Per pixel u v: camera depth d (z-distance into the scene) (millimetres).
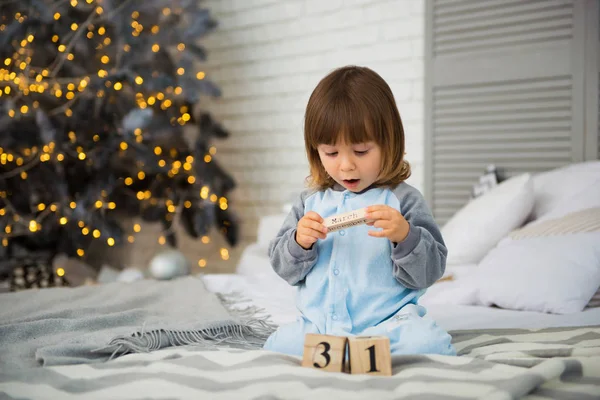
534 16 2357
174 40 3131
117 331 1217
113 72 2992
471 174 2580
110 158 3145
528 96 2404
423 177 2740
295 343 1131
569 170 2092
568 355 1028
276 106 3318
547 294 1523
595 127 2252
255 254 2639
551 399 844
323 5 3074
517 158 2451
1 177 2992
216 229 3648
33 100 3061
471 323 1429
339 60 3025
